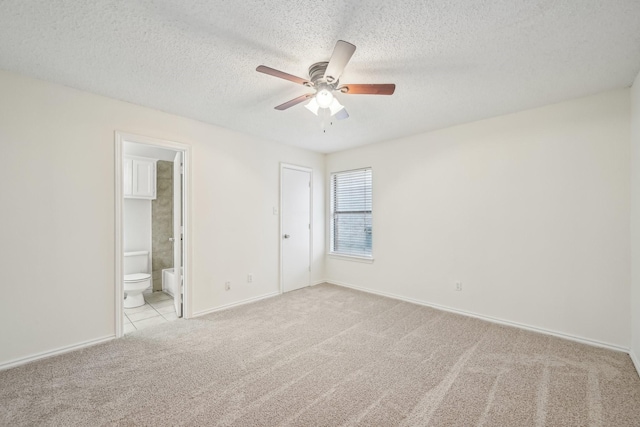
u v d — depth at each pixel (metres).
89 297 2.54
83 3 1.47
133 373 2.09
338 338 2.70
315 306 3.65
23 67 2.13
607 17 1.58
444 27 1.67
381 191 4.18
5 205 2.16
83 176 2.51
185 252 3.21
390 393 1.87
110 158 2.66
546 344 2.58
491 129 3.15
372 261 4.29
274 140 4.11
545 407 1.73
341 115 2.45
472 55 1.96
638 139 2.19
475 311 3.28
